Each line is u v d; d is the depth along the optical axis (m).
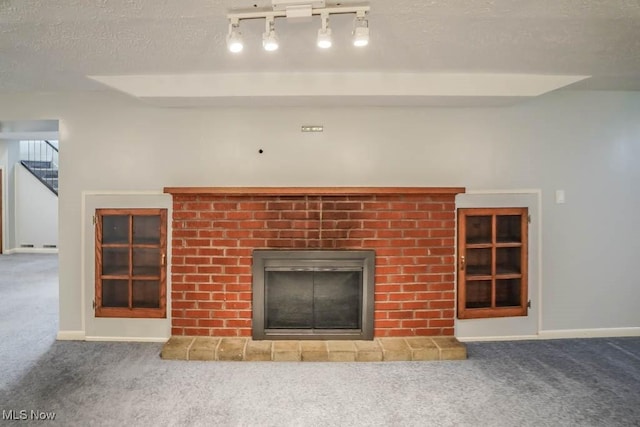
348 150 2.96
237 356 2.65
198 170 2.95
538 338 3.06
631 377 2.43
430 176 2.98
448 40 1.99
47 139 6.79
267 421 1.96
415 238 2.90
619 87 2.92
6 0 1.51
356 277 2.90
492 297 3.03
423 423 1.96
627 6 1.59
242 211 2.85
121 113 2.94
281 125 2.94
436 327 2.93
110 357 2.67
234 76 2.57
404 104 2.87
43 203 7.10
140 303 3.01
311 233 2.86
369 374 2.47
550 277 3.07
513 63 2.36
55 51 2.10
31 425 1.90
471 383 2.36
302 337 2.85
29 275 5.17
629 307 3.13
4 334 3.07
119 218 2.99
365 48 2.10
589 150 3.08
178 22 1.74
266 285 2.87
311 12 1.62
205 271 2.86
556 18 1.71
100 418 1.97
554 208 3.06
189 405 2.10
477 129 2.99
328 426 1.93
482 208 2.99
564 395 2.22
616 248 3.11
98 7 1.58
